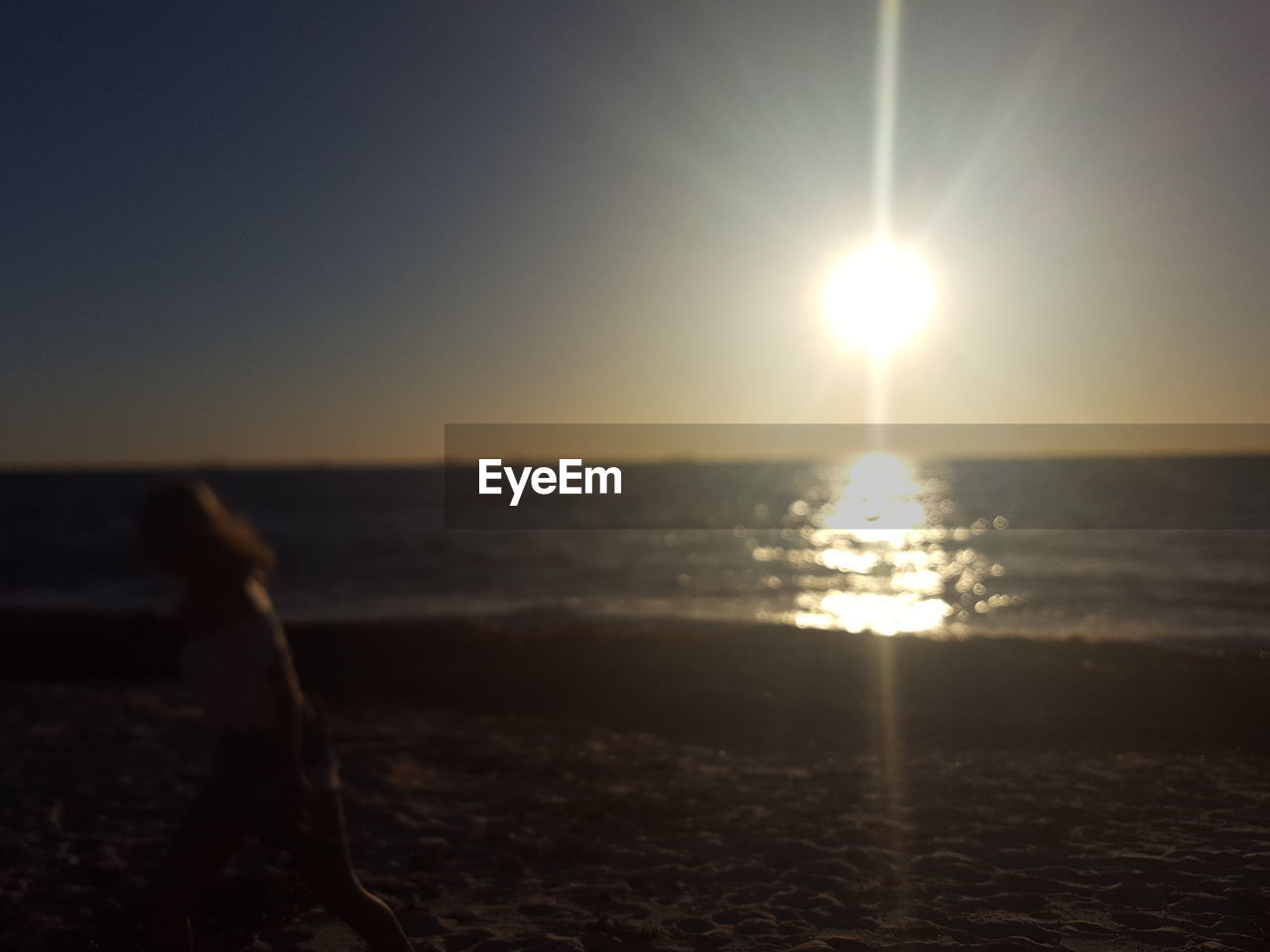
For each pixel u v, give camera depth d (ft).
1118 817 21.40
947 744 29.40
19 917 17.02
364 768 27.02
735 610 80.69
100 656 49.47
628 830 21.40
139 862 19.80
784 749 29.32
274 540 151.12
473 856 19.92
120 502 312.50
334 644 49.98
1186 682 36.09
